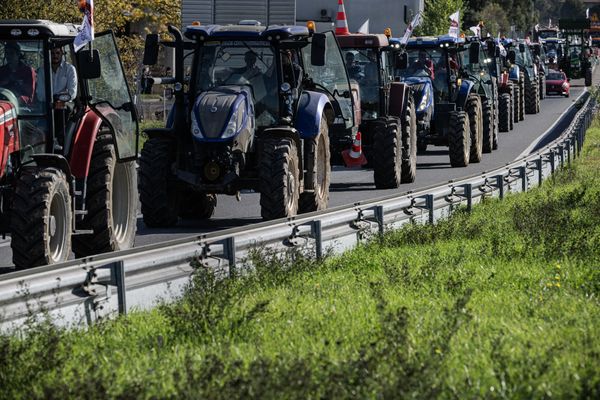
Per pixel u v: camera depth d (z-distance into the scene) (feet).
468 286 112.27
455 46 286.46
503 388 70.28
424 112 274.98
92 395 69.05
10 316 85.40
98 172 126.11
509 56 426.51
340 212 138.92
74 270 92.27
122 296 96.73
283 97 166.40
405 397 67.87
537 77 540.11
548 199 191.62
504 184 212.43
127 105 131.95
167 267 103.81
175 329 89.40
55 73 121.39
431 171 273.54
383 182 229.45
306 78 182.29
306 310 97.66
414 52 287.07
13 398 72.23
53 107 119.65
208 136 159.63
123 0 332.80
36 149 119.24
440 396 70.13
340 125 205.57
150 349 84.94
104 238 126.72
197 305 92.89
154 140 167.94
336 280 116.26
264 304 91.91
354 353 80.74
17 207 112.16
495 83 345.31
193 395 68.03
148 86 169.78
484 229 159.94
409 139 239.91
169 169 167.02
